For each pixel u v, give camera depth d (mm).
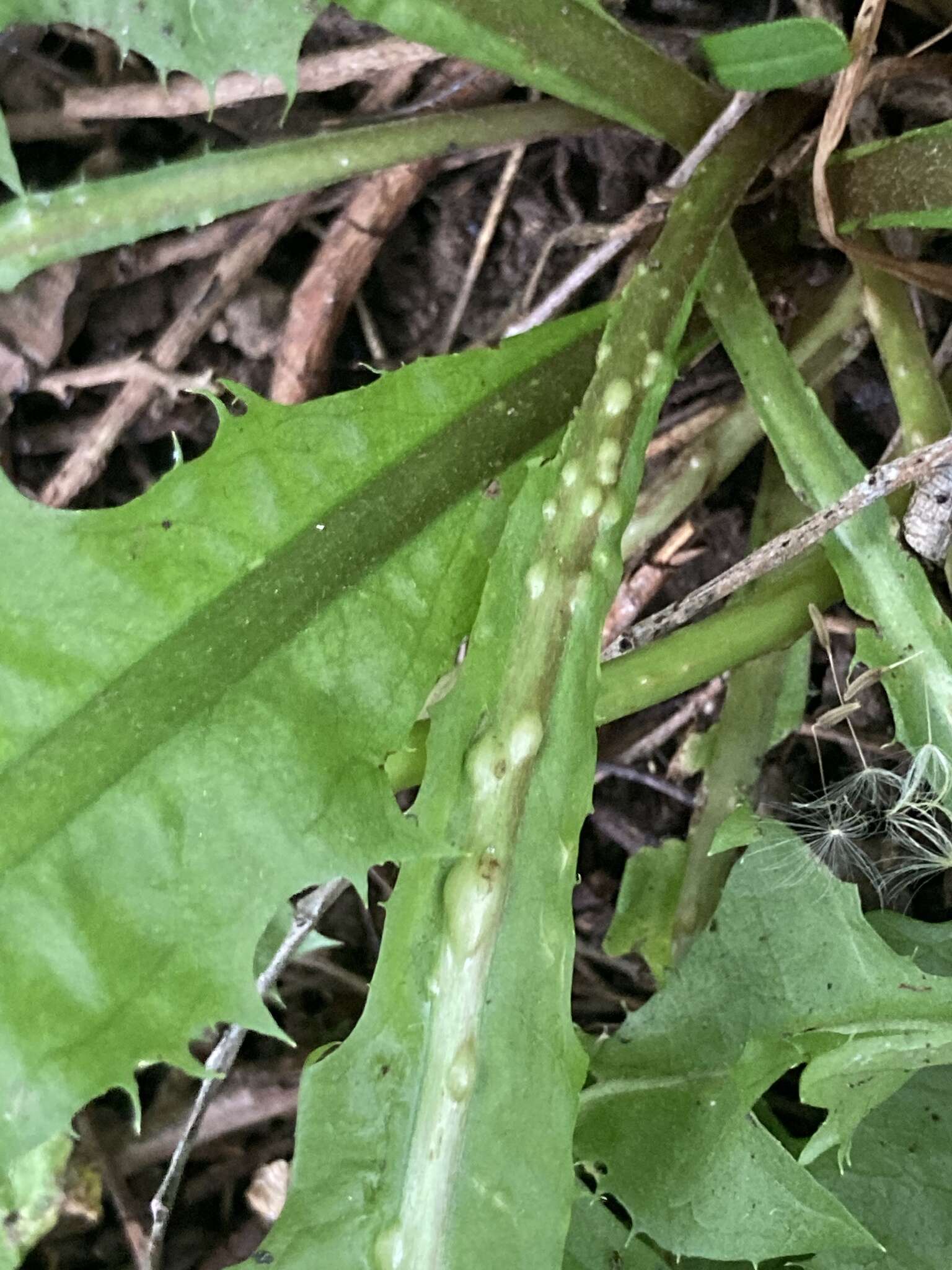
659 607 137
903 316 111
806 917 104
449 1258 83
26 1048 81
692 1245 101
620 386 97
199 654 88
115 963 84
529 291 133
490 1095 85
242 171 111
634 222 122
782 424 104
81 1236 140
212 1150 143
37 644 86
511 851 87
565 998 86
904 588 99
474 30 98
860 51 99
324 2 94
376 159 115
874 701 130
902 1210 107
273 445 94
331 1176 85
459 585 97
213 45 95
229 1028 123
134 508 90
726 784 125
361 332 135
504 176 129
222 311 131
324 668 91
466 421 100
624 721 140
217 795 87
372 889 146
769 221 125
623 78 106
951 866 107
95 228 109
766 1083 99
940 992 98
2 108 122
